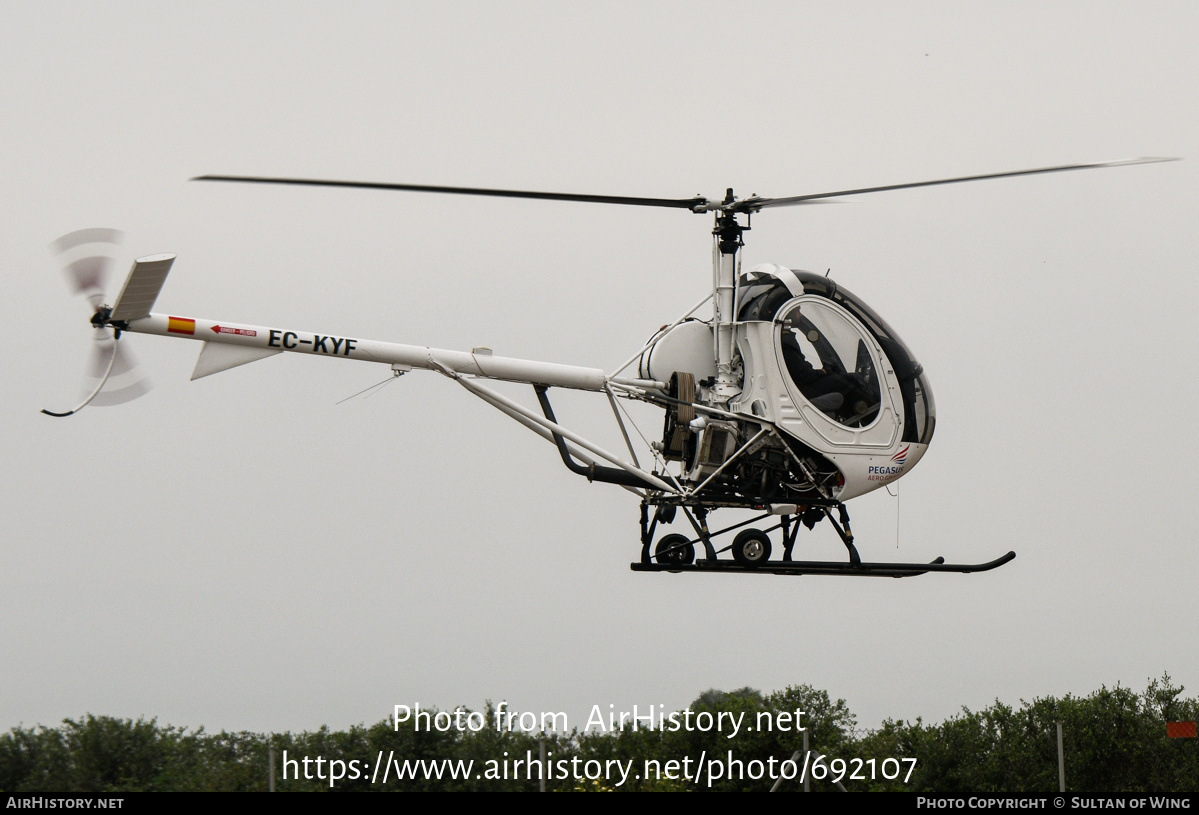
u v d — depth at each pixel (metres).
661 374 29.30
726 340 29.58
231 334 27.39
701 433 28.94
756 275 29.92
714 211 29.41
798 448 29.14
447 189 26.17
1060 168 27.00
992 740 40.03
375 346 28.25
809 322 29.38
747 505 29.72
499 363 28.89
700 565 29.14
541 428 29.45
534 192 27.05
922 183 27.75
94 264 26.98
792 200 28.66
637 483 29.42
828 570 29.41
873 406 29.58
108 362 27.19
